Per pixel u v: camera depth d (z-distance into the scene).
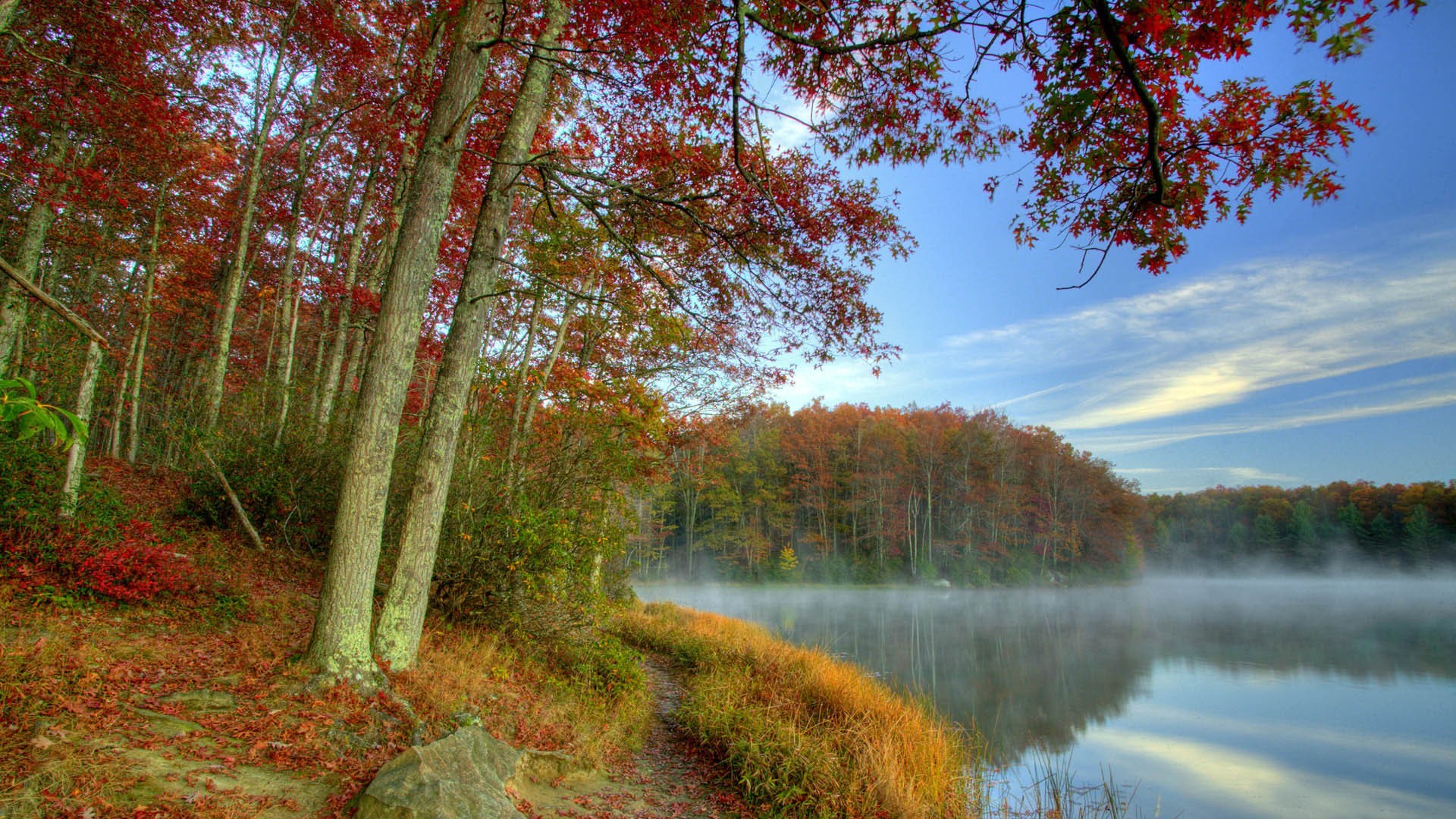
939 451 55.22
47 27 9.26
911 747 6.61
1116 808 7.33
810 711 7.76
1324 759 9.47
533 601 8.20
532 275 6.43
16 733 3.39
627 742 6.92
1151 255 4.06
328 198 17.75
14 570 5.28
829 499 55.56
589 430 9.43
